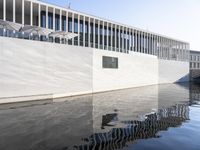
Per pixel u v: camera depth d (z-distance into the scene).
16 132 10.56
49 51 22.16
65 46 23.83
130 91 31.23
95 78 28.25
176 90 33.72
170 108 17.67
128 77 35.81
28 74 20.36
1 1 22.28
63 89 23.72
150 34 44.47
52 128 11.34
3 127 11.40
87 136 10.05
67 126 11.77
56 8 26.36
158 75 46.06
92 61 27.56
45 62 21.80
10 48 19.05
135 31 40.19
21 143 9.07
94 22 31.14
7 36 19.61
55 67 22.77
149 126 11.97
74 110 16.33
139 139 9.69
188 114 15.38
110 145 8.90
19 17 26.75
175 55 53.59
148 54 43.25
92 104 19.25
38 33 22.09
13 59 19.27
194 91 32.28
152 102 20.91
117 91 30.98
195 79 60.06
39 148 8.53
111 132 10.76
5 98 18.75
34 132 10.59
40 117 13.79
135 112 15.85
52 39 24.00
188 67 58.31
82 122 12.70
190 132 10.84
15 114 14.56
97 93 28.02
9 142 9.17
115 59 32.41
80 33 29.77
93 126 11.84
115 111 16.16
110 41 34.44
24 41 20.06
